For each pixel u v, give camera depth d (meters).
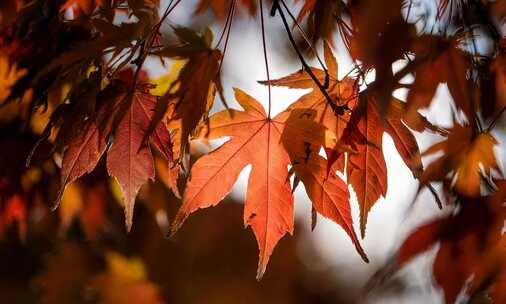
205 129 0.65
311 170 0.65
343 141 0.64
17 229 1.25
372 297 0.63
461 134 0.64
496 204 0.63
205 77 0.64
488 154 0.64
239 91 0.66
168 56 0.64
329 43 0.69
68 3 0.68
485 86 0.64
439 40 0.62
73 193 0.83
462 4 0.64
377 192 0.65
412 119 0.64
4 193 0.79
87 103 0.64
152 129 0.62
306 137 0.65
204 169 0.65
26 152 0.76
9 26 0.69
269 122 0.66
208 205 0.65
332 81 0.66
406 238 0.63
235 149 0.65
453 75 0.62
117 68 0.64
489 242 0.63
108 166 0.64
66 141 0.64
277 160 0.66
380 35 0.60
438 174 0.63
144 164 0.64
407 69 0.61
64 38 0.69
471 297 0.62
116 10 0.67
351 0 0.65
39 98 0.66
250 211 0.66
